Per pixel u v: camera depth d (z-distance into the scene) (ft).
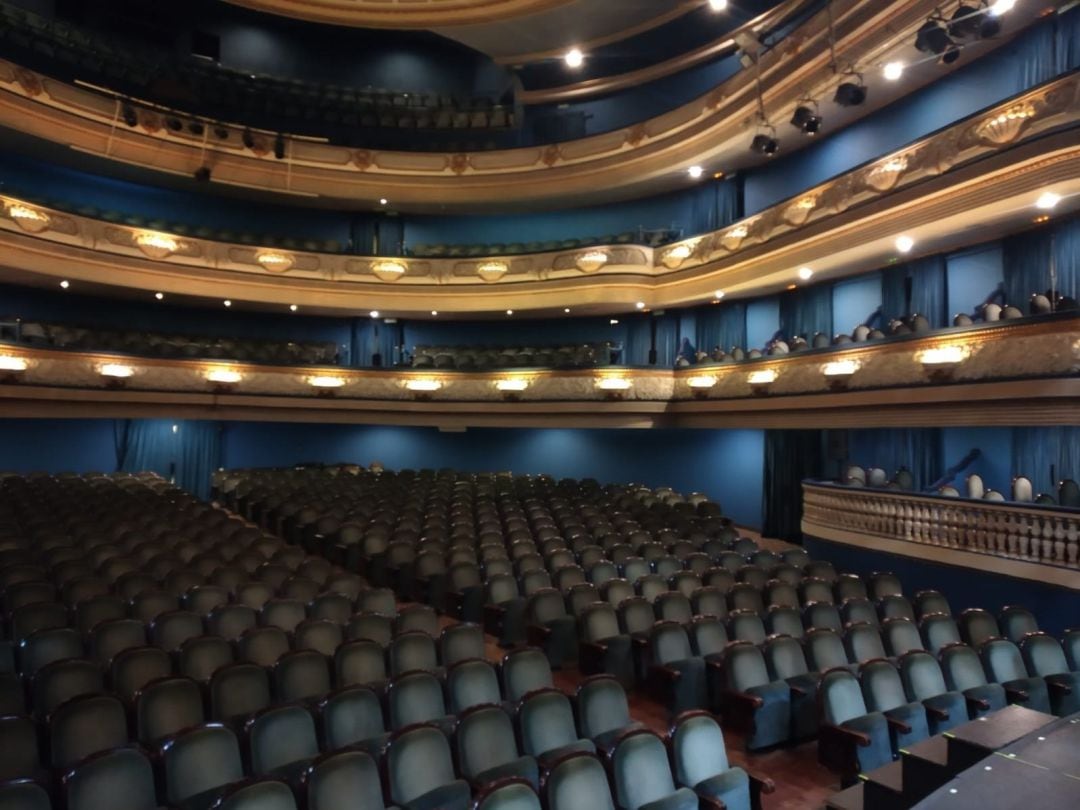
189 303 53.67
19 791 9.53
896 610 22.81
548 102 57.36
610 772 12.10
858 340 34.68
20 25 43.68
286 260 52.03
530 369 51.44
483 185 55.06
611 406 48.62
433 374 53.83
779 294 46.34
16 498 34.30
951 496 26.53
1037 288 30.63
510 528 32.68
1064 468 29.50
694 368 46.80
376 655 16.97
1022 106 25.96
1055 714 17.62
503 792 10.21
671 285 48.65
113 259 45.42
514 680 16.21
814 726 17.40
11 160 46.98
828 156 42.50
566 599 23.08
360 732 13.80
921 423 30.89
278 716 12.83
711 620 20.04
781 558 30.09
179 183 52.85
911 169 30.78
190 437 55.57
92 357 44.11
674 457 53.36
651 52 51.60
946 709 16.01
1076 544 22.40
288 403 51.52
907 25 30.83
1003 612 21.88
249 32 58.85
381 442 61.67
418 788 11.98
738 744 17.33
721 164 47.16
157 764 11.68
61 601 20.34
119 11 53.36
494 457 60.54
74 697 12.80
